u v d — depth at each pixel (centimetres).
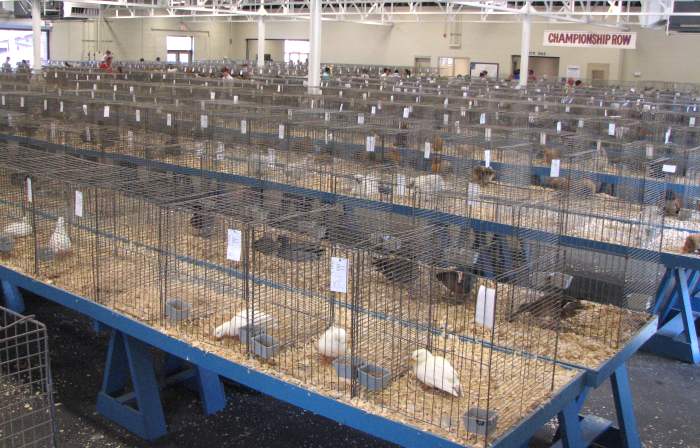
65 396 461
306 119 947
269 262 422
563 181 702
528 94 1653
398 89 1645
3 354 479
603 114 1229
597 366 355
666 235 609
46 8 2394
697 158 732
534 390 324
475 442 278
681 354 579
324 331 359
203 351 359
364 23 2788
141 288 436
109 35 3036
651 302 510
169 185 571
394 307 373
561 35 2284
